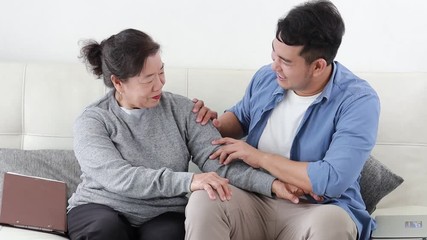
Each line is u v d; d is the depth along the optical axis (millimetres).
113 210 2158
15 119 2582
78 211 2164
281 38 2045
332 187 2045
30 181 2240
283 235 2127
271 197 2213
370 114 2115
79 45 2814
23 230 2094
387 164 2541
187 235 1964
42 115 2578
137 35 2137
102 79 2471
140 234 2109
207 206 1975
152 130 2248
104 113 2252
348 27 2773
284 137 2236
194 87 2602
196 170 2576
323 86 2182
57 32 2816
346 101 2143
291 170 2094
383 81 2580
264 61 2814
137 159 2217
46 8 2803
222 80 2607
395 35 2770
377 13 2760
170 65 2830
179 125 2285
